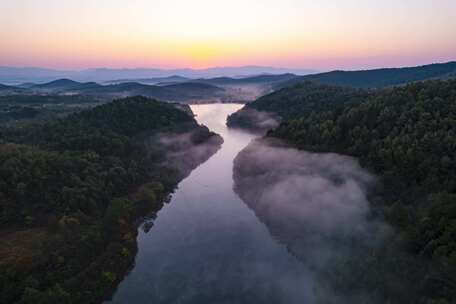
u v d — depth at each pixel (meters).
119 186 94.88
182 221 88.94
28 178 78.31
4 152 85.00
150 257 72.81
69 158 91.19
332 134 101.12
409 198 66.88
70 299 55.84
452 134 71.81
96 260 66.69
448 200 58.31
